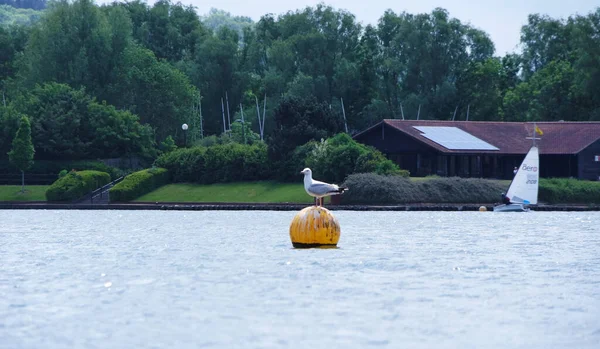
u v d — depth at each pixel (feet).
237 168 296.30
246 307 82.12
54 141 320.29
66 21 383.04
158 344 68.28
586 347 67.87
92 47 383.24
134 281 97.81
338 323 75.46
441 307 82.38
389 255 122.62
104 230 174.50
